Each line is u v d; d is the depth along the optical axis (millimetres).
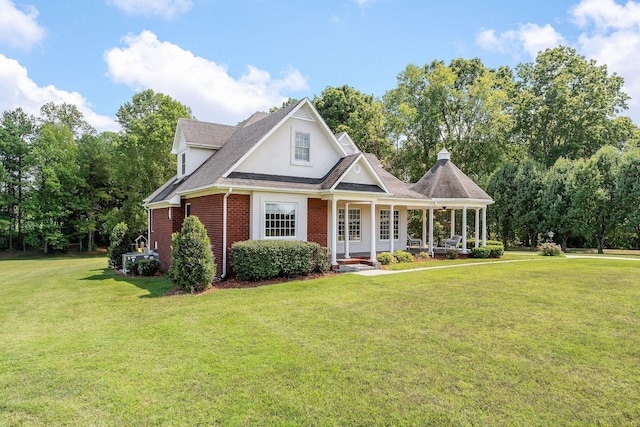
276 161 14812
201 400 4406
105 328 7426
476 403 4297
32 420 4027
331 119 42531
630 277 12984
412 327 7164
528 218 28641
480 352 5836
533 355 5703
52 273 18984
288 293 10484
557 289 10859
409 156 36781
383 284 11789
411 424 3879
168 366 5395
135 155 33500
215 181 12703
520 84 40469
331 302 9320
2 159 38938
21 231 40625
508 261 18703
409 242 24359
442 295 10086
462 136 36062
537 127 37344
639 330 6898
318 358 5625
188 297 10219
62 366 5445
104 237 43000
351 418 3998
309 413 4098
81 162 39750
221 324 7469
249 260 12094
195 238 11062
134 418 4035
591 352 5816
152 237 20406
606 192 24203
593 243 31469
